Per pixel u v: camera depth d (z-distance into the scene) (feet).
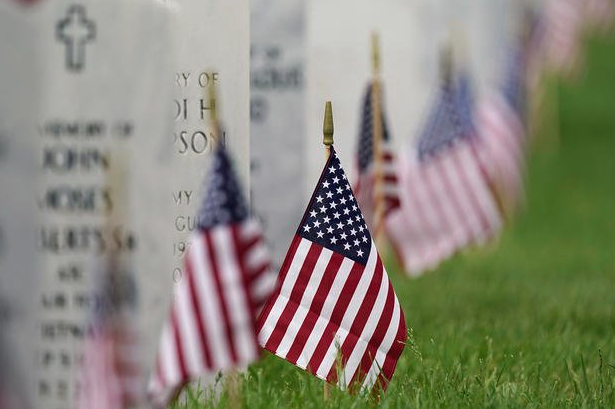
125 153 46.52
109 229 46.09
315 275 51.44
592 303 85.56
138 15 47.52
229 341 47.34
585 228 139.23
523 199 154.20
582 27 321.73
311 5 94.07
